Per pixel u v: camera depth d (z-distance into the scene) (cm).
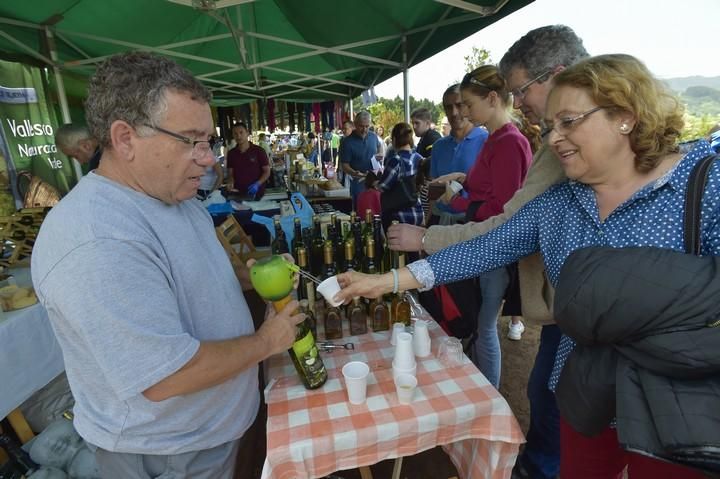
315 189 491
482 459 121
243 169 489
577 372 87
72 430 174
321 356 129
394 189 317
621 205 88
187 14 397
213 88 674
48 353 181
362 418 103
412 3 337
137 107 78
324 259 157
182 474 95
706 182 78
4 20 325
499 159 175
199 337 93
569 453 117
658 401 69
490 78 173
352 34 432
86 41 410
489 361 202
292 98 866
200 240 99
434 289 174
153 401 83
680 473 83
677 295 68
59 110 433
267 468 95
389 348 133
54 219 77
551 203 109
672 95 84
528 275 143
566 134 88
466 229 148
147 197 87
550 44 119
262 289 101
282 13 435
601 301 74
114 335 73
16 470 166
